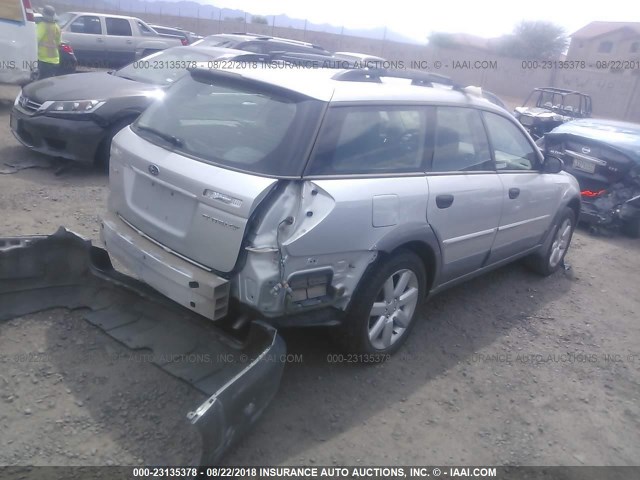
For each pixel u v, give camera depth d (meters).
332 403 3.41
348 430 3.21
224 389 2.57
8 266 3.68
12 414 2.94
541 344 4.53
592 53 46.25
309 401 3.39
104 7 36.53
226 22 37.94
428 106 3.96
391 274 3.63
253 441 3.02
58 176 6.80
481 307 5.03
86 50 16.86
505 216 4.63
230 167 3.09
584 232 7.96
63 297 3.86
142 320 3.69
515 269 6.08
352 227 3.21
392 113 3.68
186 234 3.18
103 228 3.70
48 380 3.19
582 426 3.56
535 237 5.35
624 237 7.98
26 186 6.32
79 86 7.15
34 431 2.85
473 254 4.43
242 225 2.92
